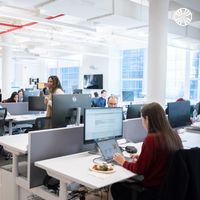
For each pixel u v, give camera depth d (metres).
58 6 3.97
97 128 2.33
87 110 2.25
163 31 3.97
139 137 3.04
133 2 4.47
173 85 8.61
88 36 7.55
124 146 2.61
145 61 8.94
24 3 4.06
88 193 2.52
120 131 2.53
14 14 4.75
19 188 2.42
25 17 4.82
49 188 2.13
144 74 8.99
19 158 2.48
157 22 3.96
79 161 2.13
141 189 1.84
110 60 9.61
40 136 2.17
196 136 3.40
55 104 2.52
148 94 4.09
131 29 5.40
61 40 8.66
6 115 4.92
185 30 5.86
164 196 1.60
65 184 1.92
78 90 8.85
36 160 2.16
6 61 8.57
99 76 9.87
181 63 8.41
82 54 10.15
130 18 4.44
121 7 4.27
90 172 1.87
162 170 1.83
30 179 2.16
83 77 10.57
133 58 9.38
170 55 8.63
